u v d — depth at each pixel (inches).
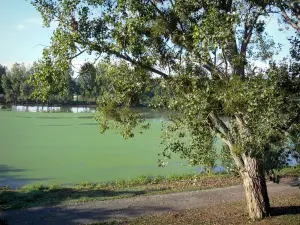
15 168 798.5
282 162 305.9
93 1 300.5
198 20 293.1
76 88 3292.3
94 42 309.6
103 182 669.3
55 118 2180.1
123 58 324.8
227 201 519.5
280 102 244.5
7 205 486.9
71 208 480.4
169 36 312.8
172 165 848.3
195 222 417.7
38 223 416.2
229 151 402.0
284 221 387.2
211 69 281.7
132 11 290.4
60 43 291.9
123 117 363.3
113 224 415.5
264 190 401.1
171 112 305.1
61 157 940.0
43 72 301.4
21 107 3324.3
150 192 577.0
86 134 1438.2
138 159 919.7
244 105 250.4
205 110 267.9
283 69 276.1
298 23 308.3
